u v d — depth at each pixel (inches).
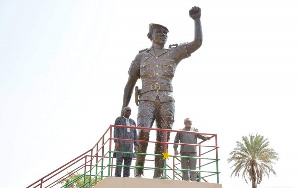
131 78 465.7
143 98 430.6
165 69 438.6
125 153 389.4
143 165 418.9
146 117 421.7
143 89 435.2
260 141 1670.8
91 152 477.7
